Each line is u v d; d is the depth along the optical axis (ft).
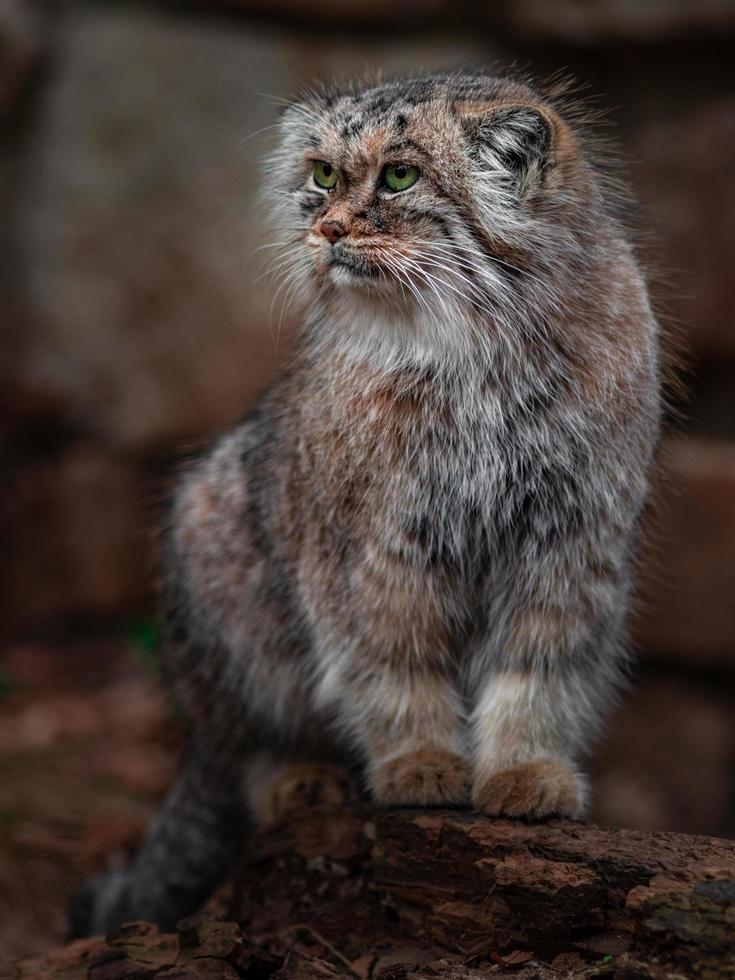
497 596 19.38
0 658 37.52
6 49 38.65
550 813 18.12
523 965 16.42
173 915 24.47
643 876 16.01
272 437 21.57
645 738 35.94
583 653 19.30
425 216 18.80
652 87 36.68
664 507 22.17
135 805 29.50
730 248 35.68
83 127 39.11
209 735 24.08
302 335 21.27
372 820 19.40
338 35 38.17
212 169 38.37
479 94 19.58
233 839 24.67
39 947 24.13
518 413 18.63
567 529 18.62
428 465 18.78
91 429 39.55
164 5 39.09
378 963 17.57
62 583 39.40
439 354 18.78
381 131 19.03
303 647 21.67
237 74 38.34
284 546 20.90
